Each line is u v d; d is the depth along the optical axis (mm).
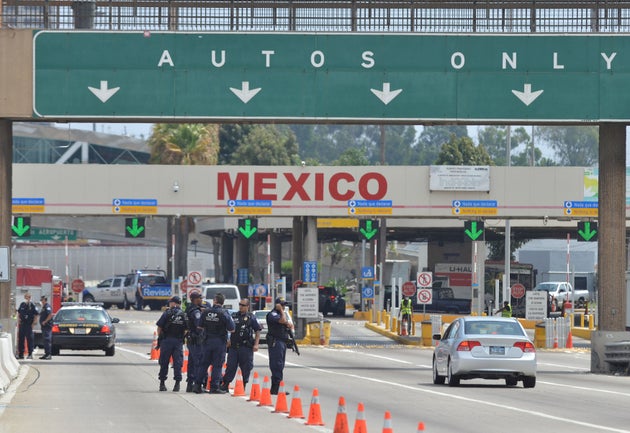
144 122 81875
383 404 57062
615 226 83438
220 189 124750
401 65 80688
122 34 80250
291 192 125188
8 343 72875
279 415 50094
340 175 125562
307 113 80125
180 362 63625
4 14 80375
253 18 80625
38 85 79688
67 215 125812
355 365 93250
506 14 81375
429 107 80500
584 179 125000
